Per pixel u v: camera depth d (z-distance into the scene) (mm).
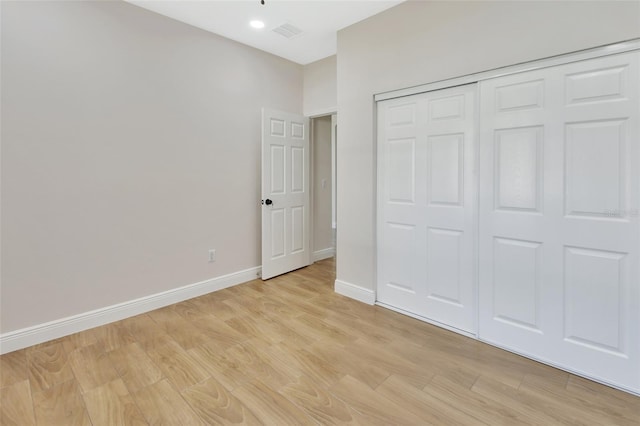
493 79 2213
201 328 2598
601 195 1853
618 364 1837
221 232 3484
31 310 2332
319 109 4113
